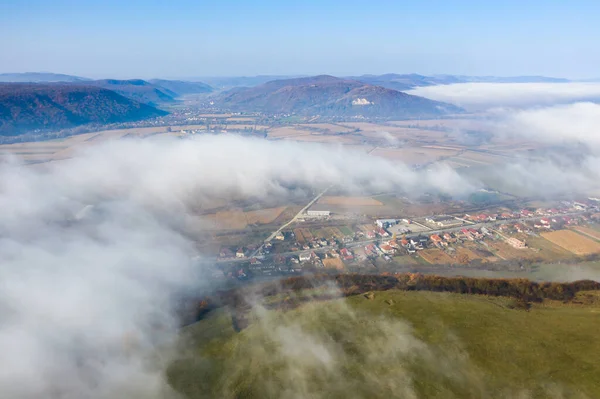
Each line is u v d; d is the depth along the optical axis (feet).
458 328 331.57
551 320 338.34
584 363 277.64
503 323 335.06
